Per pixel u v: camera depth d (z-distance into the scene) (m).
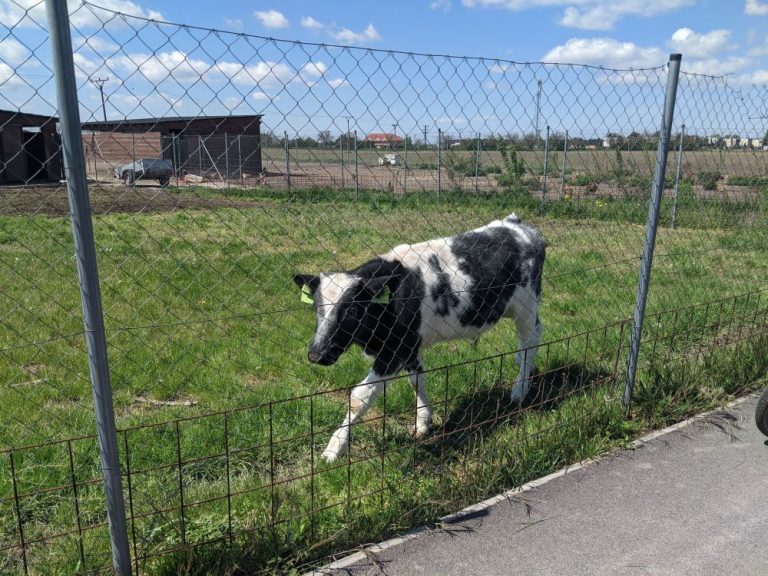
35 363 5.48
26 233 8.34
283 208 5.98
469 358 5.82
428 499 3.49
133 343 5.93
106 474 2.63
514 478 3.82
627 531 3.38
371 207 6.18
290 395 5.00
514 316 5.21
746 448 4.31
